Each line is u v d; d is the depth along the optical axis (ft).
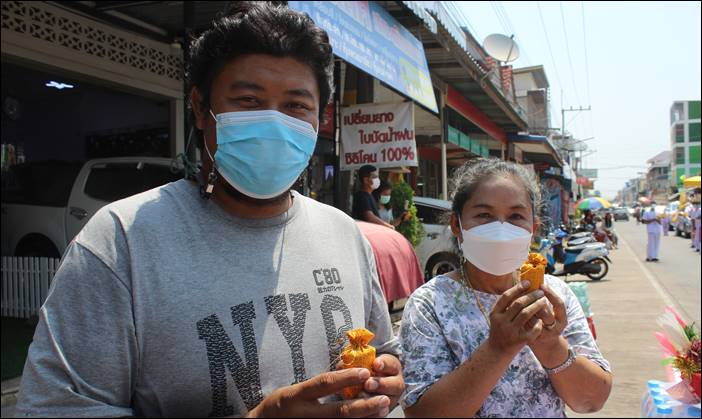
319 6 11.86
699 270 34.68
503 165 5.31
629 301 21.76
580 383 4.56
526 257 5.04
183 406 3.45
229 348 3.53
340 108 18.03
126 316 3.35
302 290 3.96
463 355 4.84
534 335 3.93
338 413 3.29
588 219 59.31
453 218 5.61
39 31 16.24
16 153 27.76
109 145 25.75
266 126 3.83
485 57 43.47
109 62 18.52
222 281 3.67
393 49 16.48
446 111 33.14
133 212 3.67
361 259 4.69
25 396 3.17
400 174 20.31
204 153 4.27
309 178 19.31
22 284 19.12
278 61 3.94
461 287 5.22
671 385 4.37
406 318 5.09
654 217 42.96
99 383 3.27
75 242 3.48
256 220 4.02
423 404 4.39
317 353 3.88
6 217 20.79
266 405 3.32
